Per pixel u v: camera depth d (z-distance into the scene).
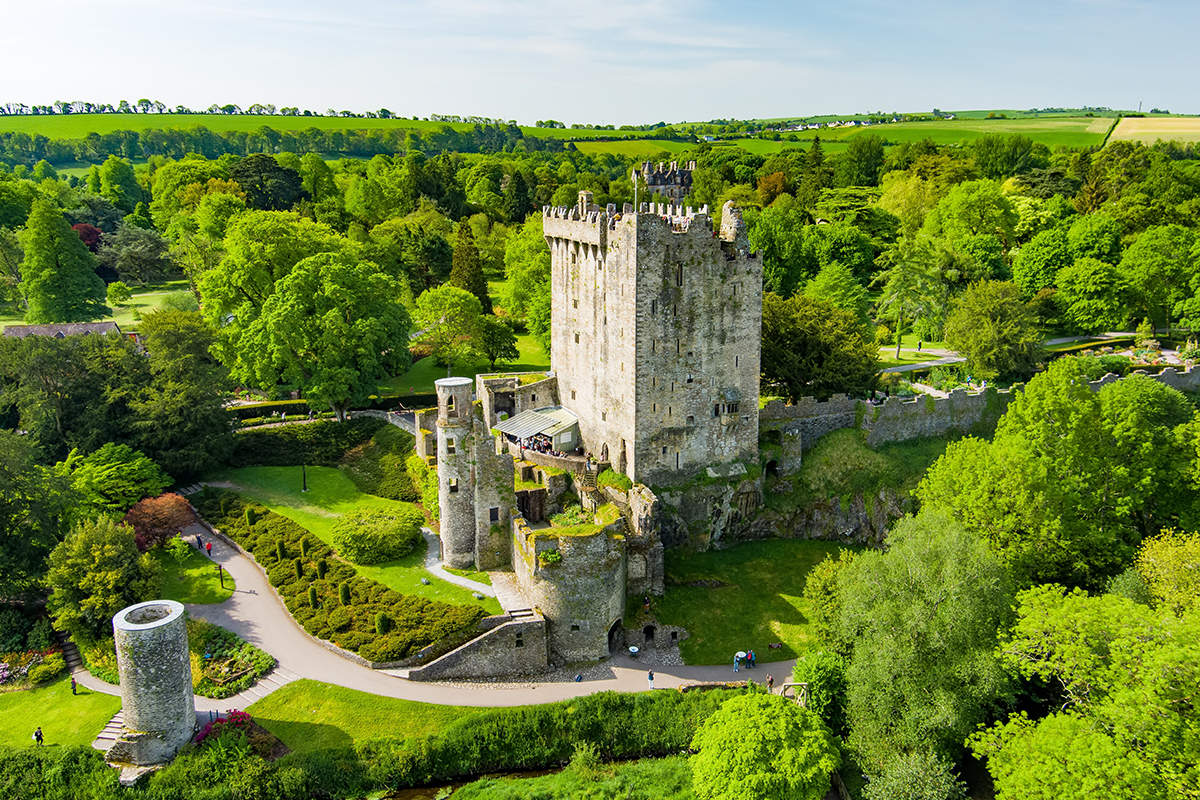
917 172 192.62
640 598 76.62
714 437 85.00
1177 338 134.12
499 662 67.81
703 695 65.12
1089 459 74.56
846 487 90.31
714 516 84.81
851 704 60.84
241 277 105.69
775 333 97.25
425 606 69.94
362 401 102.06
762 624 75.19
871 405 95.56
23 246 137.12
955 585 57.88
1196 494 77.25
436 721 62.03
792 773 52.78
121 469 82.69
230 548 81.88
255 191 186.12
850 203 157.75
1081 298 133.25
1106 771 46.22
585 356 90.62
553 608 69.31
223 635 68.38
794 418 93.88
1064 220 163.00
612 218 81.94
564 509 82.62
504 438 93.62
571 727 62.78
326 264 101.69
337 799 57.53
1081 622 53.75
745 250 82.75
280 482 93.25
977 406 101.75
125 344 96.06
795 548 86.81
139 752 57.06
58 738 59.47
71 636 69.25
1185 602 60.03
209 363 103.88
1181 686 47.84
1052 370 78.25
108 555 69.12
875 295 140.25
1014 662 55.91
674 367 81.25
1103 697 51.97
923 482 79.19
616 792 58.12
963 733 57.28
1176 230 140.50
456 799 58.00
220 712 61.31
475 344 122.38
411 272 157.50
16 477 72.56
